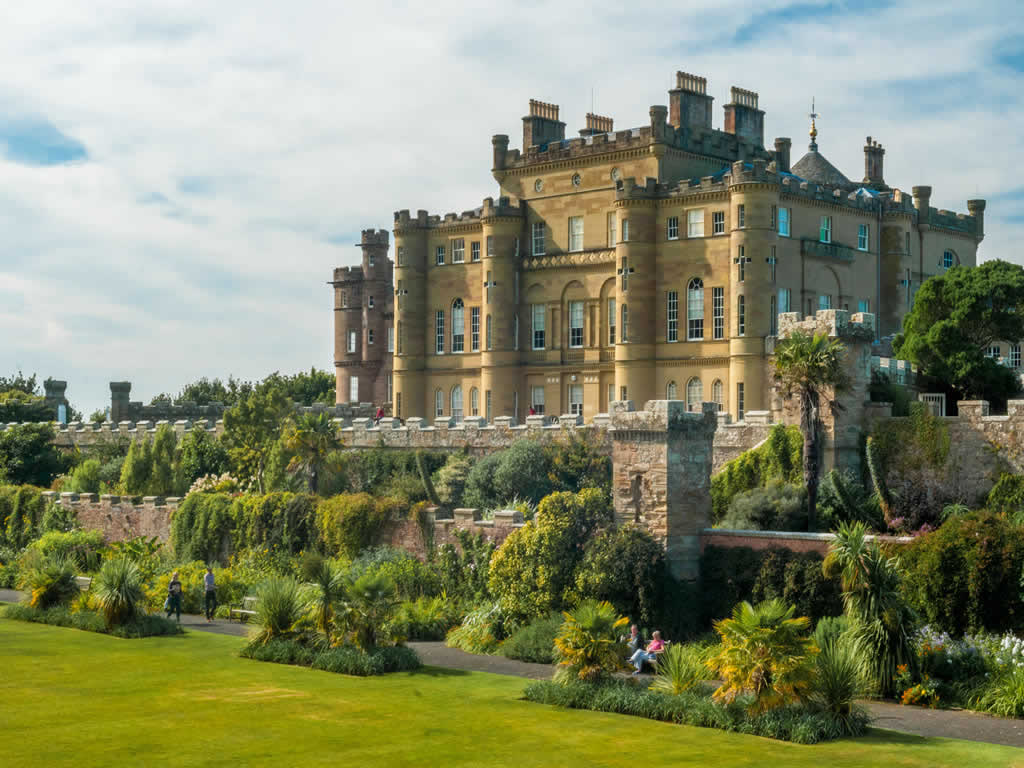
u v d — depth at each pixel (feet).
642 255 261.44
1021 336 209.97
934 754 93.35
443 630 157.69
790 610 107.45
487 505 203.92
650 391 261.65
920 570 129.59
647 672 129.18
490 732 100.37
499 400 287.89
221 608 172.96
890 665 117.70
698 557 151.02
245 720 104.06
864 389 177.27
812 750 94.63
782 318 184.14
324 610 135.44
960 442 167.84
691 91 280.51
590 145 278.87
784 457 179.42
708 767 89.04
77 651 139.95
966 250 303.68
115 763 89.66
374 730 100.73
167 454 244.63
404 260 307.17
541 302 287.28
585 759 91.40
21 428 285.02
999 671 115.24
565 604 150.51
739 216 244.01
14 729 100.32
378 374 368.68
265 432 242.78
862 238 276.00
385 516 183.21
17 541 245.45
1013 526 129.59
